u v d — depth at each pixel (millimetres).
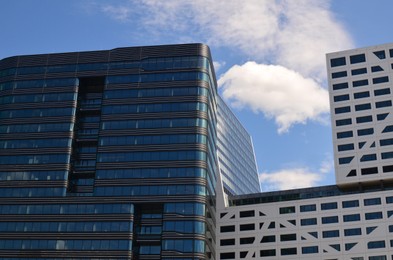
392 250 136000
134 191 117062
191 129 121125
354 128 153750
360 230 140750
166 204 114688
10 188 122188
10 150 126188
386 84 155250
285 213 150375
